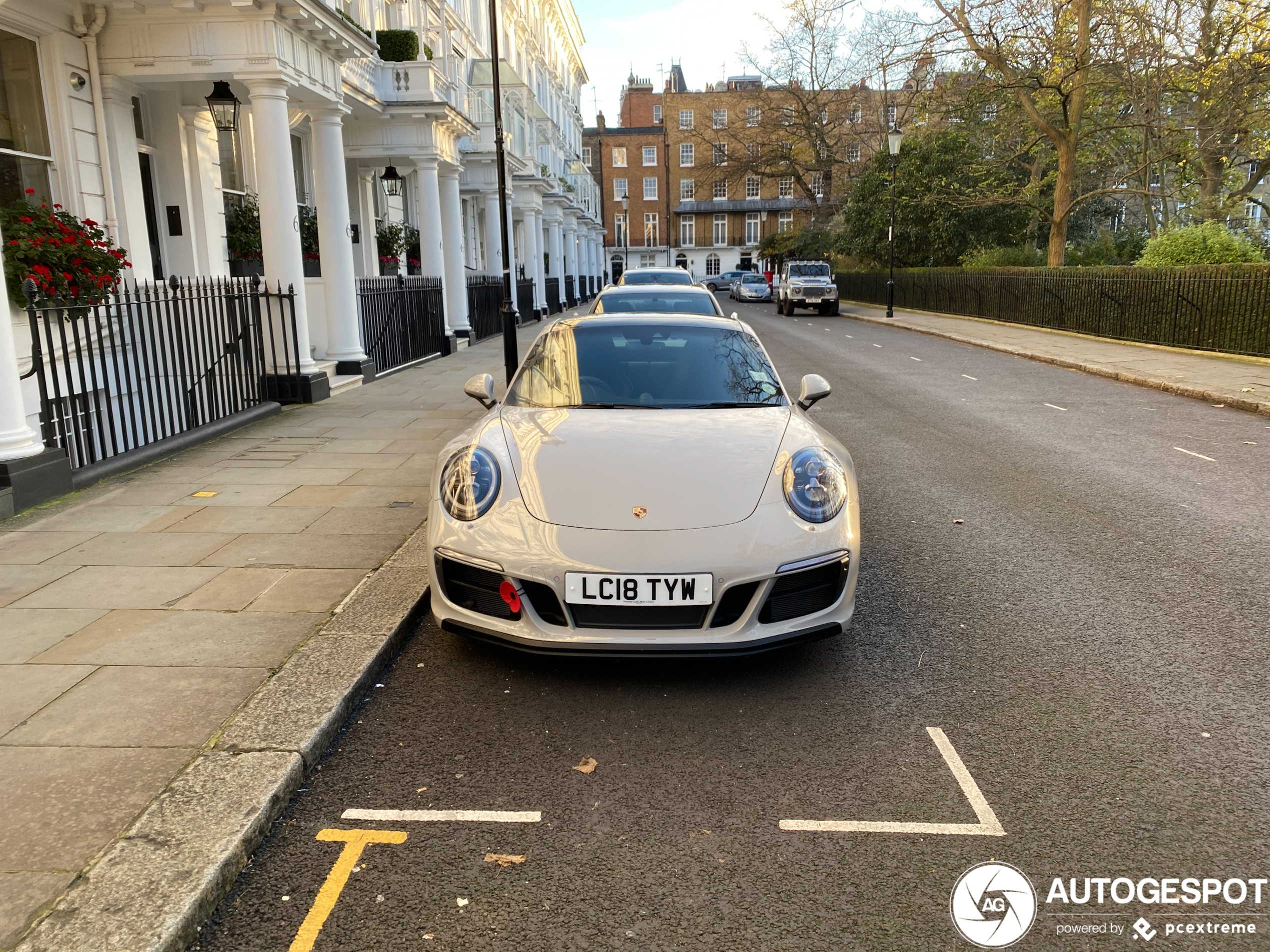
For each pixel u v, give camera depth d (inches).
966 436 343.0
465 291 772.6
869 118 1782.7
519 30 1363.2
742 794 106.4
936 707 128.6
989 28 840.3
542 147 1291.8
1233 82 715.4
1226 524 221.3
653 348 184.2
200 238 454.6
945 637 153.6
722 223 3238.2
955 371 554.9
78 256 308.3
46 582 169.9
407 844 96.7
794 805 104.1
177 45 366.0
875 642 152.1
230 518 215.5
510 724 123.7
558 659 145.3
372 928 83.7
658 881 90.7
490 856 94.6
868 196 1423.5
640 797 105.7
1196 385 444.1
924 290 1175.0
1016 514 232.7
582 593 124.6
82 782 101.7
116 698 122.6
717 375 176.2
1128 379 492.1
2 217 286.7
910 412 400.8
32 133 341.1
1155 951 81.4
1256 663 142.4
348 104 562.3
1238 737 119.3
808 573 131.8
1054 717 125.2
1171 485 262.4
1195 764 112.6
